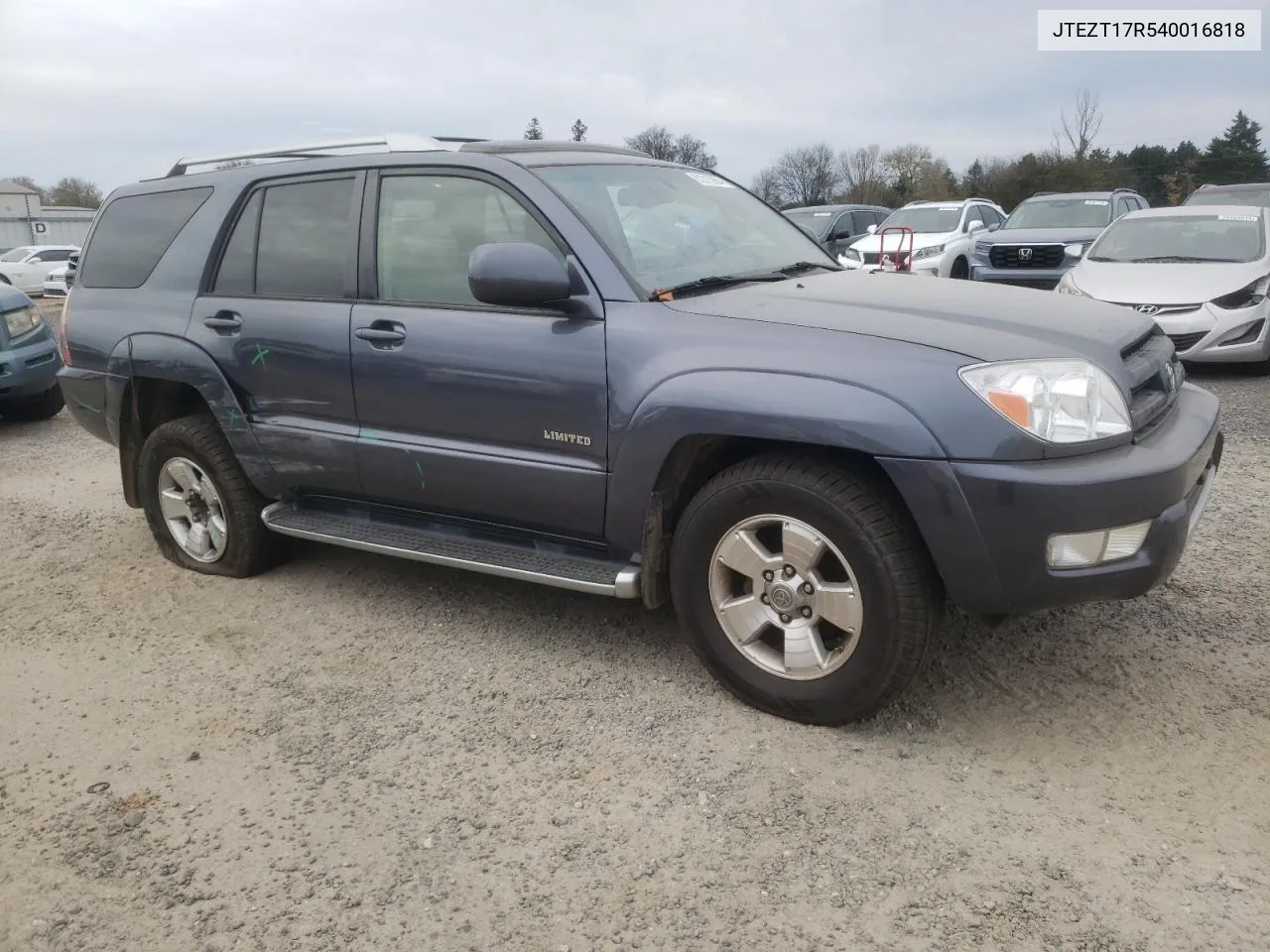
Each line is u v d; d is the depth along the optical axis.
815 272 3.93
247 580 4.57
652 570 3.29
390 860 2.59
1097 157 50.31
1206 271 8.38
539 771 2.95
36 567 4.90
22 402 8.58
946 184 57.97
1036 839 2.54
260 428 4.11
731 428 2.92
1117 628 3.65
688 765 2.94
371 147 3.96
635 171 3.94
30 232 47.97
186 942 2.34
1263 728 2.98
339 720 3.30
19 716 3.43
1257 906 2.27
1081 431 2.71
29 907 2.48
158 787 2.96
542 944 2.28
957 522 2.68
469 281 3.16
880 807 2.70
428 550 3.73
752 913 2.34
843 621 2.92
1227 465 5.71
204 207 4.39
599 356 3.18
